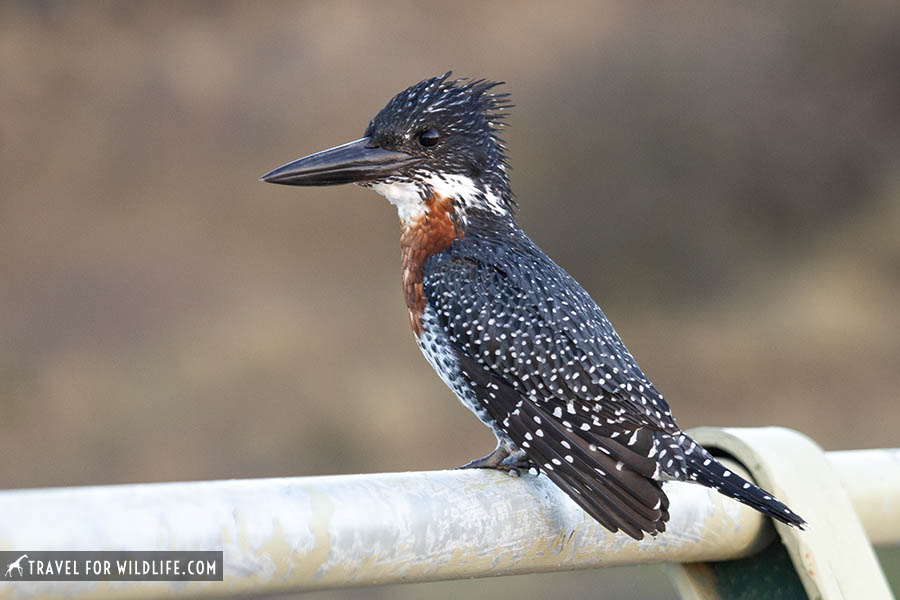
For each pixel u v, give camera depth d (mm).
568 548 3051
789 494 3297
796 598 3316
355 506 2586
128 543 2254
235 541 2389
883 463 3547
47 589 2182
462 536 2807
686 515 3197
